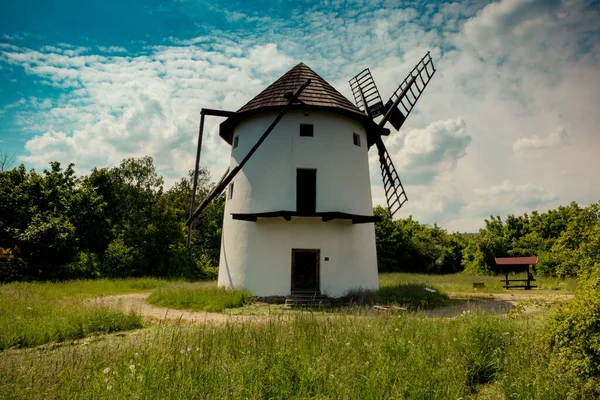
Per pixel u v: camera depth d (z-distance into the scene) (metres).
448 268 49.78
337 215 15.36
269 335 7.01
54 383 4.91
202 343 6.61
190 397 4.50
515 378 5.22
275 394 4.77
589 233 8.09
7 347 7.84
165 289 16.86
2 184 27.19
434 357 6.12
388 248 45.53
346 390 4.64
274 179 16.70
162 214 32.91
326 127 17.30
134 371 4.89
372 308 12.43
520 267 35.28
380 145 20.52
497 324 7.43
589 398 4.71
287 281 15.72
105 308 10.53
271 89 18.66
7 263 23.05
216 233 41.59
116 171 40.72
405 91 21.28
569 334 5.47
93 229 31.50
